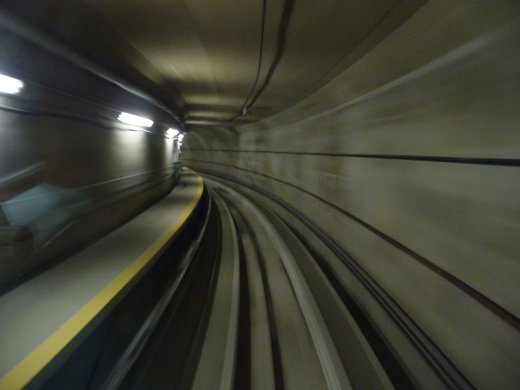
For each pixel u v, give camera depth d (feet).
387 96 16.30
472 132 9.64
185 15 13.83
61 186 17.29
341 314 17.97
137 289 17.44
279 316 20.75
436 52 11.48
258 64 21.59
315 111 30.73
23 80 12.55
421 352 12.34
